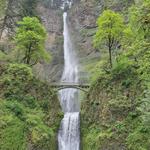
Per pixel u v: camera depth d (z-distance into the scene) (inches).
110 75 1531.7
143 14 586.2
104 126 1376.7
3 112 1409.9
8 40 2148.1
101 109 1449.3
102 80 1547.7
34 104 1540.4
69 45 2802.7
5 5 2108.8
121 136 1278.3
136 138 1217.4
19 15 2087.8
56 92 1761.8
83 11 2903.5
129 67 1488.7
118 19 1611.7
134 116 1304.1
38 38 1711.4
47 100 1589.6
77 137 1550.2
